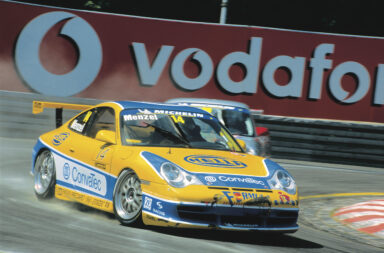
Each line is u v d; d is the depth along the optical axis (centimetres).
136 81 4141
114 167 1595
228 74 4128
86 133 1834
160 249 1290
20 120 3831
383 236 1916
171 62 4131
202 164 1534
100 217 1652
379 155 4000
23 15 4019
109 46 4112
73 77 4094
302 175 3375
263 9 5881
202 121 1830
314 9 5834
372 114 4131
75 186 1753
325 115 4150
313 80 4128
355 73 4122
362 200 2672
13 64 4028
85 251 1220
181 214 1428
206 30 4119
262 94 4131
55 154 1858
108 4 5919
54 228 1445
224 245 1414
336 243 1692
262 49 4112
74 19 4078
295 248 1508
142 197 1484
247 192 1468
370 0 5738
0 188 2080
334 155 4028
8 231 1362
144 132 1689
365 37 4103
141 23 4112
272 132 4031
